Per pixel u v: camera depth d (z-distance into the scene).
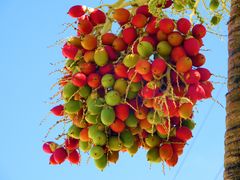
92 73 1.09
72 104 1.09
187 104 1.01
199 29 1.08
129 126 1.08
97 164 1.09
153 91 1.01
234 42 1.03
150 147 1.11
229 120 0.97
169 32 1.05
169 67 1.03
